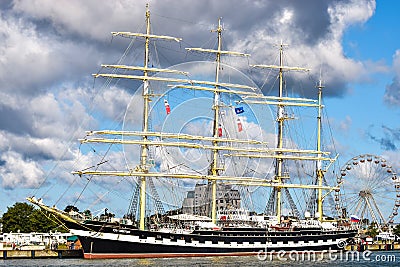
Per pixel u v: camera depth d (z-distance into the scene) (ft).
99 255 457.27
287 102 619.67
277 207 590.96
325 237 560.61
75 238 556.92
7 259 472.44
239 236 508.53
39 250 485.15
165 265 411.54
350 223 610.65
